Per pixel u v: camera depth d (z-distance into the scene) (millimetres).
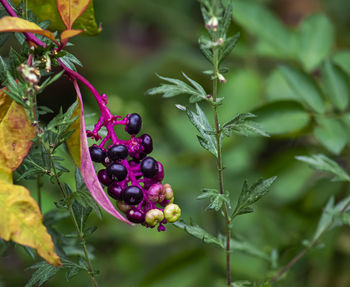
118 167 619
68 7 646
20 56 634
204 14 625
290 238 952
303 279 956
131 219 630
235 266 930
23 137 633
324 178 926
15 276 967
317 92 878
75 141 653
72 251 745
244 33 1068
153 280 913
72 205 673
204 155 1033
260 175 1001
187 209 1026
